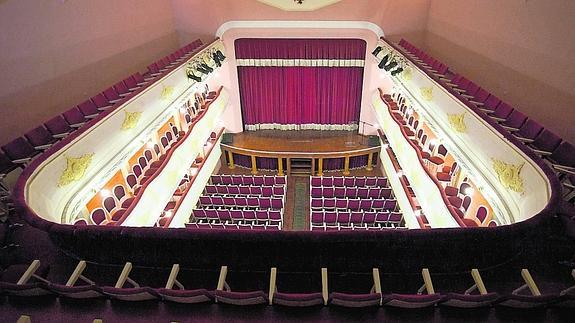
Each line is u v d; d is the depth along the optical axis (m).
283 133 10.59
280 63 9.57
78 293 2.62
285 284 3.04
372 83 9.52
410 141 6.54
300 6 8.55
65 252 3.29
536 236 3.35
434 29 8.52
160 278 3.09
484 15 6.38
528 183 3.54
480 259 3.03
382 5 8.59
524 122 4.57
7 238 3.45
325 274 2.84
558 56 4.62
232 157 10.31
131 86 6.05
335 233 2.91
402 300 2.54
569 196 3.82
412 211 6.43
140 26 7.59
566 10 4.46
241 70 9.80
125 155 4.92
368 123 10.27
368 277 3.09
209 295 2.63
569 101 4.46
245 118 10.58
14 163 4.03
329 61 9.48
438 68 6.77
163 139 6.99
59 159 3.84
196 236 2.93
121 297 2.67
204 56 7.71
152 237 2.94
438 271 3.08
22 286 2.58
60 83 5.44
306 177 10.05
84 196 4.21
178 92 6.64
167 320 2.64
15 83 4.66
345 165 10.02
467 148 4.67
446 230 2.90
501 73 5.91
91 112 5.19
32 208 3.23
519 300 2.49
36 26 4.94
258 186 8.53
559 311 2.65
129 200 5.22
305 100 10.23
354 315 2.67
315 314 2.68
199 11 8.87
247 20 8.91
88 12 5.97
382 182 8.89
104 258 3.17
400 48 7.62
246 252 3.01
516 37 5.47
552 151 4.14
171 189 6.07
